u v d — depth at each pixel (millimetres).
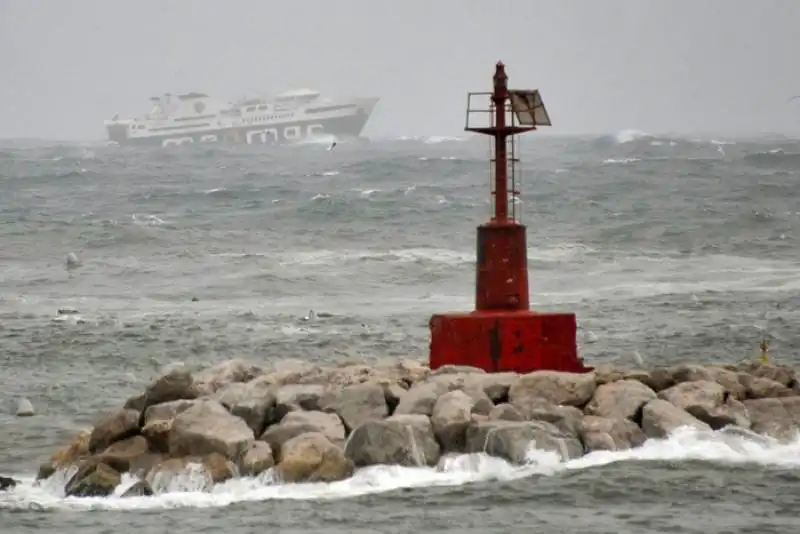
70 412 98312
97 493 68750
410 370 81750
